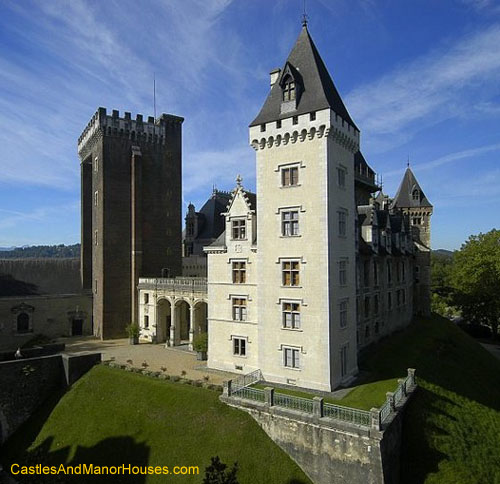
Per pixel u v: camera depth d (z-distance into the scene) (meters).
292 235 32.97
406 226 62.97
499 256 66.69
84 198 67.19
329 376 30.59
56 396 38.69
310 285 31.83
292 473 24.42
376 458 22.12
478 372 45.78
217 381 34.41
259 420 27.05
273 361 33.66
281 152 33.75
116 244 58.59
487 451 27.91
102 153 57.91
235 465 21.92
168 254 63.38
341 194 34.16
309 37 35.78
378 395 29.39
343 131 33.34
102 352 47.84
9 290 56.91
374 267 47.16
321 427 24.17
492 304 70.25
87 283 65.06
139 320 58.41
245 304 36.69
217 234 69.94
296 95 33.00
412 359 40.34
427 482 23.89
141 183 60.47
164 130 63.72
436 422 28.50
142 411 31.58
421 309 67.81
